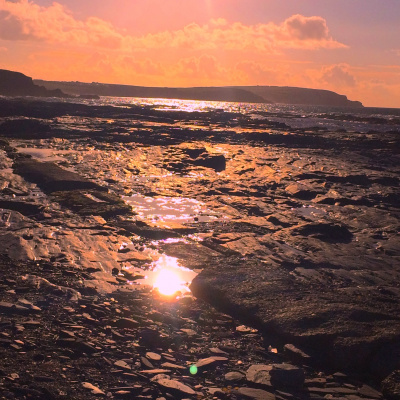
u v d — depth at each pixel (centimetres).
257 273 423
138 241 536
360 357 309
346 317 341
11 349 295
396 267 495
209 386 280
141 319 352
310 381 291
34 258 457
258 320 357
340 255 522
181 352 316
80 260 461
